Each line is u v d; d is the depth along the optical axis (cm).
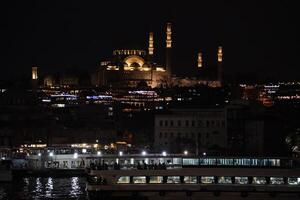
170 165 17388
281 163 17100
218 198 16925
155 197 16950
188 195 16938
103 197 16912
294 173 16938
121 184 16988
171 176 17038
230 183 16962
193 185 16950
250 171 16988
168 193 16962
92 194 16938
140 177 17050
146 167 17250
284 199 16912
